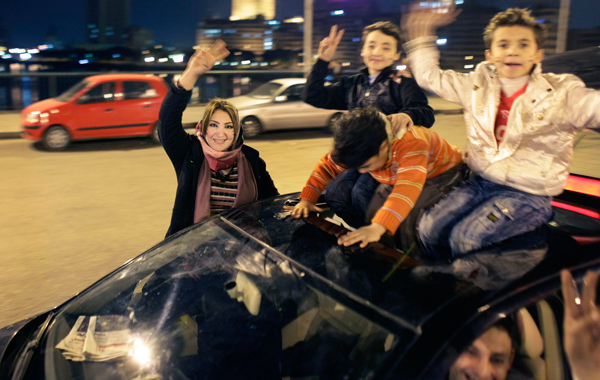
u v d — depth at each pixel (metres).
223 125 2.66
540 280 1.66
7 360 1.94
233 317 2.03
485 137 2.15
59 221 5.74
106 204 6.41
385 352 1.45
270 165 8.68
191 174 2.78
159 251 2.39
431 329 1.44
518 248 1.82
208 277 2.13
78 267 4.51
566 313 1.71
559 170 2.02
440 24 2.35
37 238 5.20
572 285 1.72
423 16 2.34
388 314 1.51
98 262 4.62
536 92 1.99
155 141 11.12
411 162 1.96
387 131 1.90
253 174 2.90
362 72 3.18
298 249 1.96
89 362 1.95
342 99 3.28
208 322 2.07
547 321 1.66
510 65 2.02
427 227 1.96
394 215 1.86
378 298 1.58
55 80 14.36
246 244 2.12
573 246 1.84
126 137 11.33
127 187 7.26
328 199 2.41
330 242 1.97
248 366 1.93
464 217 1.95
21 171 8.28
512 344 1.57
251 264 2.01
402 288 1.60
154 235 5.32
